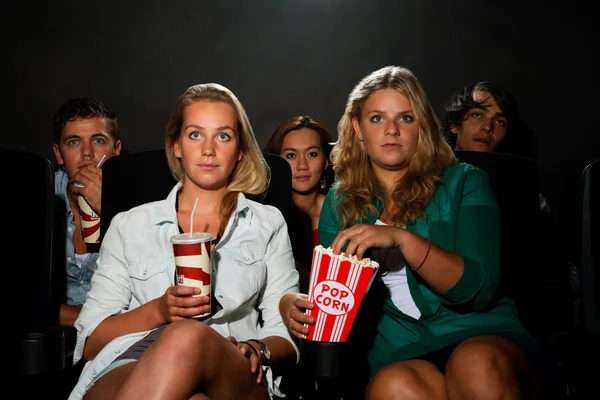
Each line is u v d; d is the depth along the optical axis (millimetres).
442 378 1591
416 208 1835
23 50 4137
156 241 1833
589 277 1854
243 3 4227
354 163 1976
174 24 4207
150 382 1367
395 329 1827
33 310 1843
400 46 4242
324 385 1663
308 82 4273
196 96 1881
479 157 2039
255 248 1861
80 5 4148
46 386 1923
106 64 4184
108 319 1730
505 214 2020
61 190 2520
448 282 1670
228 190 1915
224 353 1485
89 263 2402
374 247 1641
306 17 4242
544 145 4199
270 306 1853
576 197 2217
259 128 4293
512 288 2031
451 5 4203
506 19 4180
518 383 1497
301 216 3039
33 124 4156
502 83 4203
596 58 4137
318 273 1603
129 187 2018
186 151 1857
